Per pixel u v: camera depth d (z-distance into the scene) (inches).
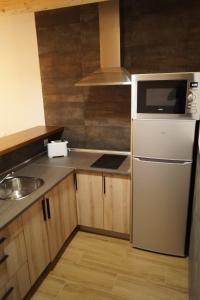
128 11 102.1
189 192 89.7
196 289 58.4
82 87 119.3
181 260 98.0
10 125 142.9
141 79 84.4
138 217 99.4
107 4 94.4
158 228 97.9
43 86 127.1
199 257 55.8
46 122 132.8
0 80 135.9
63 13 112.2
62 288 86.4
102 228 111.7
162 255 100.9
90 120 122.7
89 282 88.7
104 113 119.0
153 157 90.0
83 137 126.9
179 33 98.2
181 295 82.7
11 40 126.0
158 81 82.7
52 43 118.5
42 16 116.3
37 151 119.2
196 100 80.6
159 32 100.6
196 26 95.5
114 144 121.6
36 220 81.7
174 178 89.7
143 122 87.6
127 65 108.6
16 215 69.5
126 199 102.5
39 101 130.7
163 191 92.6
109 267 95.3
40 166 107.5
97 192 106.4
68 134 129.7
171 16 97.5
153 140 88.2
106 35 98.0
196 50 97.9
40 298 82.9
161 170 90.4
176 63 101.7
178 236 96.2
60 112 127.7
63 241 102.7
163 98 83.7
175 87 81.4
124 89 112.3
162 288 85.5
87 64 115.3
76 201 111.8
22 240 75.1
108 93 115.5
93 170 102.2
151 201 95.3
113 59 100.1
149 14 100.0
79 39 113.0
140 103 86.6
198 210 65.3
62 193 98.3
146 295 83.0
